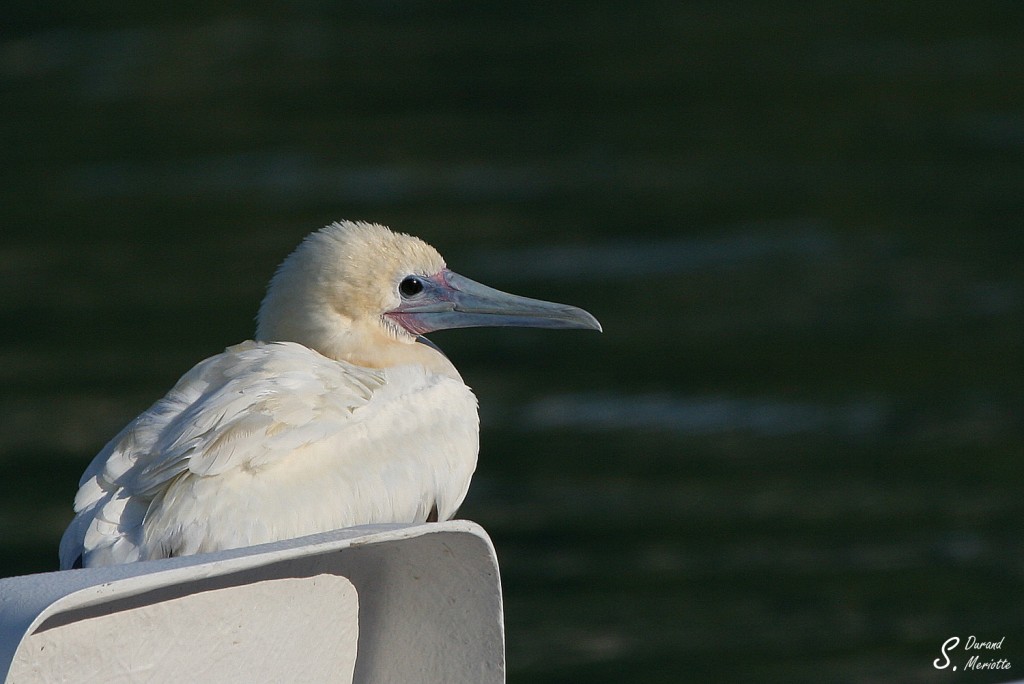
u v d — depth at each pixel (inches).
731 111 1125.1
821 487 623.5
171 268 851.4
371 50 1264.8
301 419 230.7
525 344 779.4
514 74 1204.5
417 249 305.6
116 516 213.5
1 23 1311.5
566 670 498.6
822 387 713.0
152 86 1161.4
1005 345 752.3
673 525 594.6
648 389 716.7
